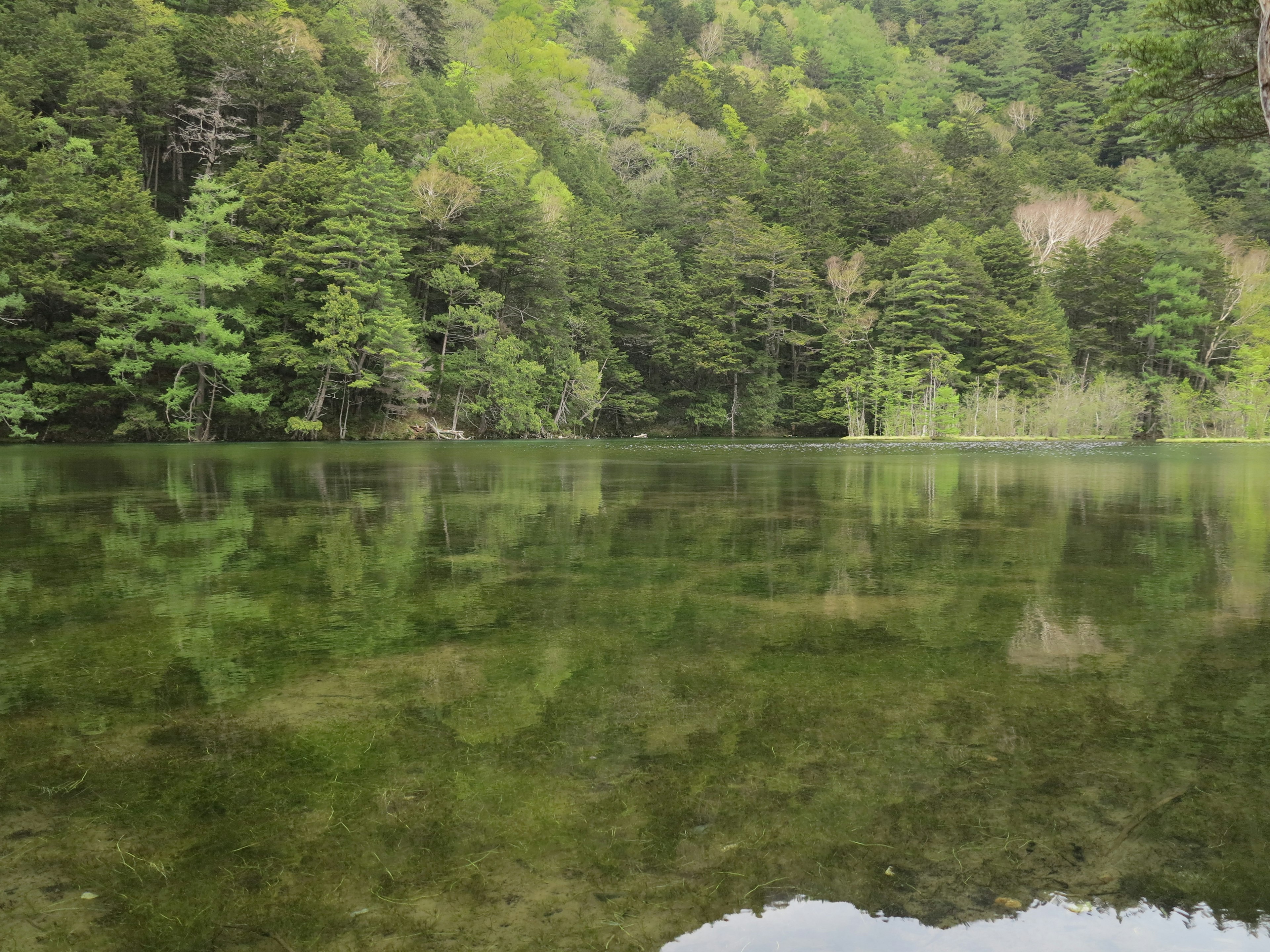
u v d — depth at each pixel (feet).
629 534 22.88
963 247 165.68
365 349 107.86
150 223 95.20
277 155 121.80
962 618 12.91
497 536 22.34
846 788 6.74
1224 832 5.99
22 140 93.25
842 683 9.57
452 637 11.80
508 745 7.69
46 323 94.58
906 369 158.10
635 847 5.83
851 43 401.29
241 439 106.73
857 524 25.20
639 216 191.83
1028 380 155.22
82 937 4.80
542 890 5.28
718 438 158.10
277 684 9.63
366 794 6.67
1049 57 364.17
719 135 261.24
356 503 31.19
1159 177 219.41
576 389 141.49
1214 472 53.01
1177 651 10.93
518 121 188.85
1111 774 6.96
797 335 168.55
